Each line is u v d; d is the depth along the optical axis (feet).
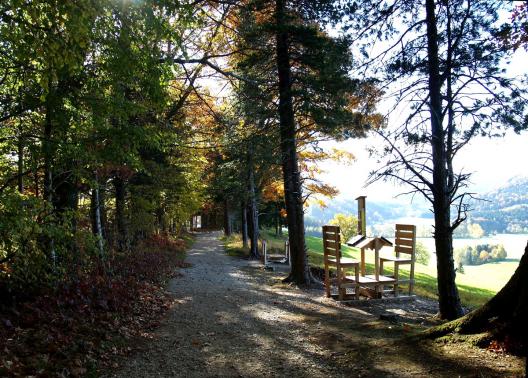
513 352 15.40
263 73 44.62
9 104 22.86
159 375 17.24
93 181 26.91
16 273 22.17
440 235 27.45
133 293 31.65
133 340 21.95
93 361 17.61
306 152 64.23
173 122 50.47
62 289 25.09
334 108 39.32
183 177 66.74
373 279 35.29
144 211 52.85
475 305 39.04
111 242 47.39
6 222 18.83
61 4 14.53
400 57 28.91
